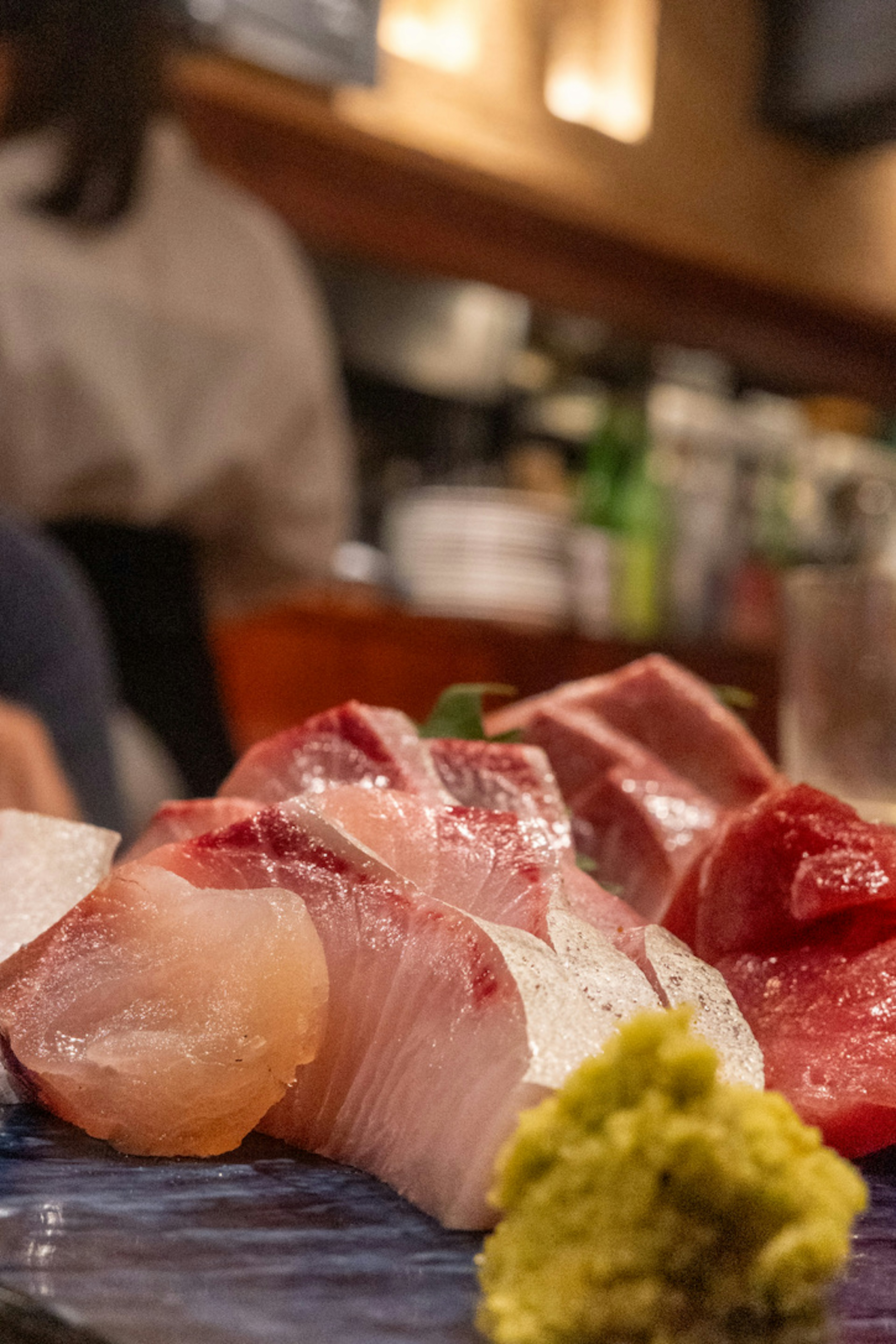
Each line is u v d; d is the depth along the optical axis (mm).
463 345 3902
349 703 842
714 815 870
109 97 2266
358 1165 645
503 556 3113
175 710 2498
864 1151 689
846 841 734
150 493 2398
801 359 4129
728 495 4008
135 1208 586
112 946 673
